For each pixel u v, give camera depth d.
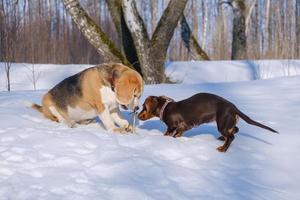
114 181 3.65
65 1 12.08
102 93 5.00
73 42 20.72
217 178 3.88
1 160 3.98
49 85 12.76
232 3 19.00
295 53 24.77
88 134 4.70
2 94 8.16
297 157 4.48
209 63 14.84
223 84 9.16
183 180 3.76
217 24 34.78
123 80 4.76
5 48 12.47
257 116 6.08
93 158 4.09
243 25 18.91
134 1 12.23
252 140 4.96
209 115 4.62
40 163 3.95
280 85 8.69
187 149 4.46
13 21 13.18
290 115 6.12
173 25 12.34
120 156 4.14
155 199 3.38
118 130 5.00
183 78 13.64
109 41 12.27
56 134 4.68
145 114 4.94
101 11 25.41
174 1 12.19
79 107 5.26
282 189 3.76
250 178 3.94
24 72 13.21
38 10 22.53
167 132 4.89
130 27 12.24
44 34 20.61
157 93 7.93
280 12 31.09
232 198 3.50
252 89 8.38
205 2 37.09
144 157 4.14
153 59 12.29
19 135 4.65
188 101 4.73
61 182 3.59
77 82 5.23
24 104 6.44
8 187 3.49
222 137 4.87
